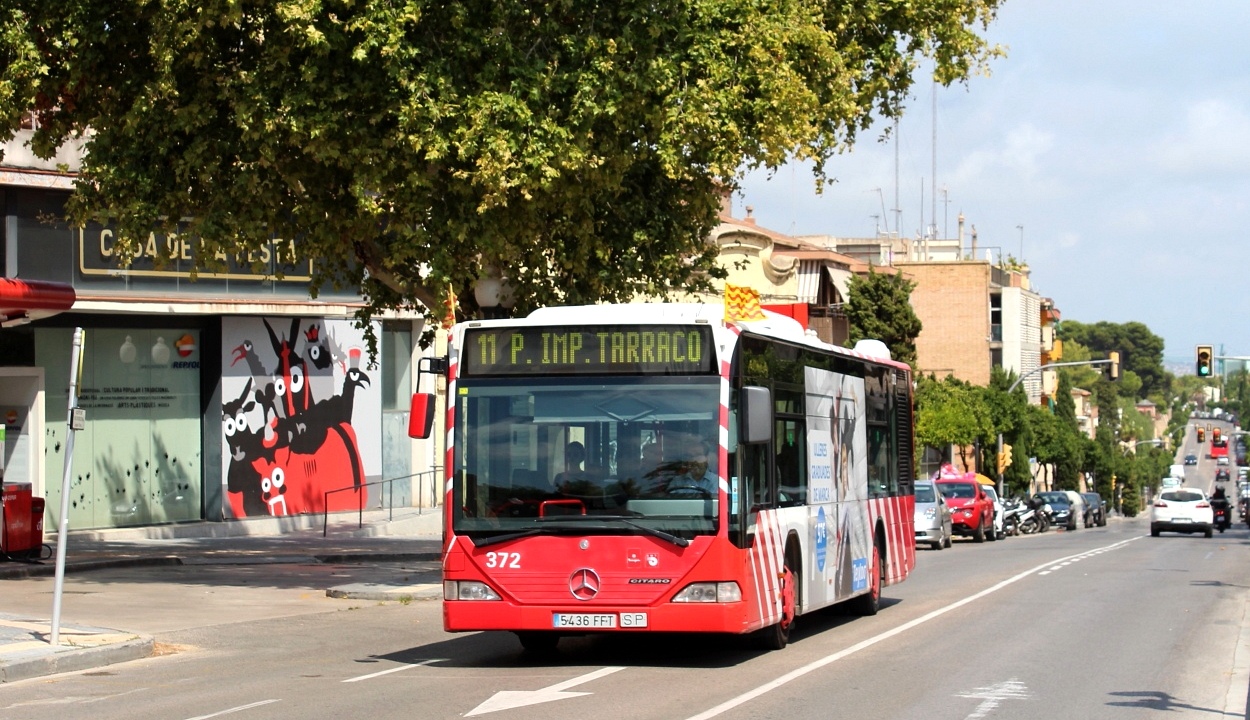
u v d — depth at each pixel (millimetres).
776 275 51125
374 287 23594
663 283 23484
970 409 62719
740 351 13359
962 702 11398
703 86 19609
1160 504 52438
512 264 21953
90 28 20031
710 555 12750
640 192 22500
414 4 18797
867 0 24641
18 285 20750
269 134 19453
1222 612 19297
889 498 20047
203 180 20281
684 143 19938
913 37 25594
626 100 19656
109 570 24703
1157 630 17000
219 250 20438
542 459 13109
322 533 34094
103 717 10852
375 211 19562
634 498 12898
